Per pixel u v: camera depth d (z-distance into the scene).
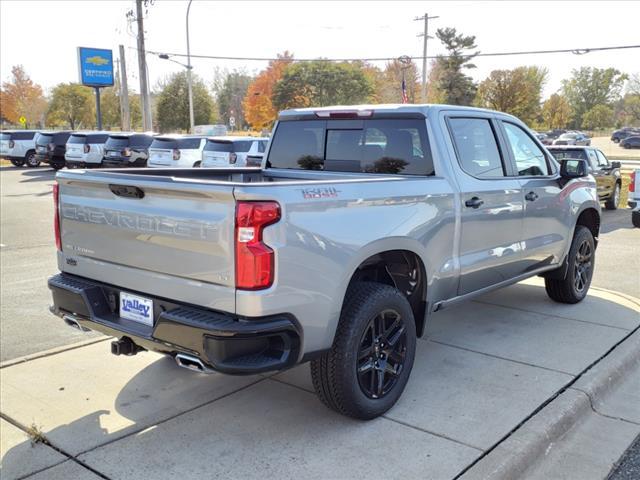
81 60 38.62
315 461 3.36
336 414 3.92
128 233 3.52
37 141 27.91
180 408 4.02
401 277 4.32
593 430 3.91
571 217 6.01
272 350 3.23
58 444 3.56
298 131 5.31
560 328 5.61
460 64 62.97
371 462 3.34
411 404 4.04
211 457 3.41
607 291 7.02
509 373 4.55
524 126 5.64
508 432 3.65
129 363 4.82
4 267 8.86
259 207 3.03
